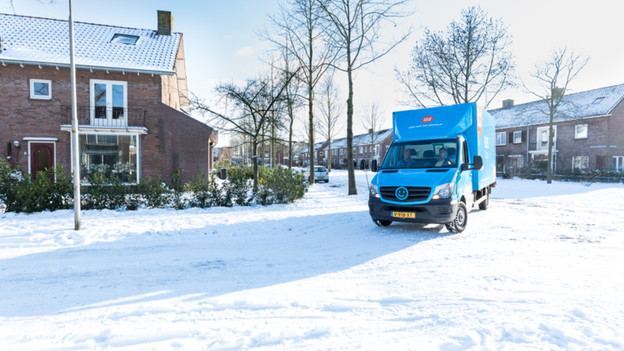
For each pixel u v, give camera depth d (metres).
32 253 5.47
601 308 3.17
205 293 3.77
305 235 7.02
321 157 72.44
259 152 35.50
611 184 22.56
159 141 15.52
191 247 5.98
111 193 9.53
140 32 18.14
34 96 14.20
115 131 14.40
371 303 3.45
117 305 3.44
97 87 14.92
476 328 2.81
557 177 27.66
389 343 2.63
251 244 6.24
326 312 3.23
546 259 4.95
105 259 5.19
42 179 9.08
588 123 27.73
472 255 5.23
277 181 11.66
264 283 4.12
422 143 7.47
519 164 33.19
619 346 2.49
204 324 2.98
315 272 4.57
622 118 26.95
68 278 4.31
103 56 15.12
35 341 2.69
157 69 15.12
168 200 10.23
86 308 3.36
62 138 14.45
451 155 7.02
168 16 18.56
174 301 3.53
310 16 16.31
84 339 2.73
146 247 5.95
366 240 6.47
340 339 2.71
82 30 16.62
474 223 8.05
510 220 8.48
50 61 13.84
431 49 18.80
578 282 3.93
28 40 14.74
